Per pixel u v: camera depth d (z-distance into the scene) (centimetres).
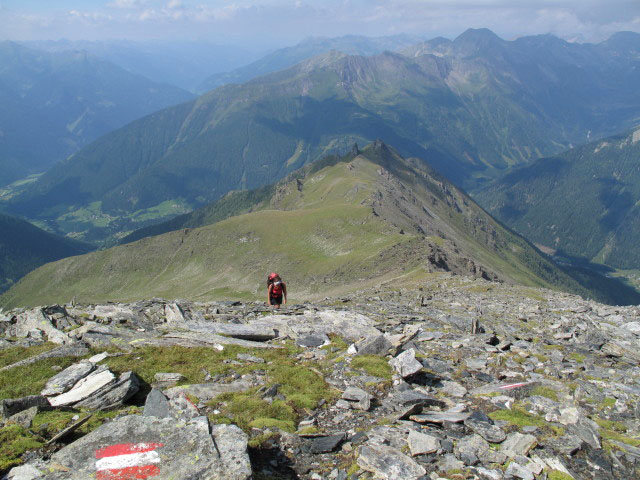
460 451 959
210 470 756
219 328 1953
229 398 1234
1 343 1786
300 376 1409
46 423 1021
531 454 978
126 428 869
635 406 1302
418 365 1455
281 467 921
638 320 2752
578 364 1803
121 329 1892
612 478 916
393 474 861
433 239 17362
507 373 1596
